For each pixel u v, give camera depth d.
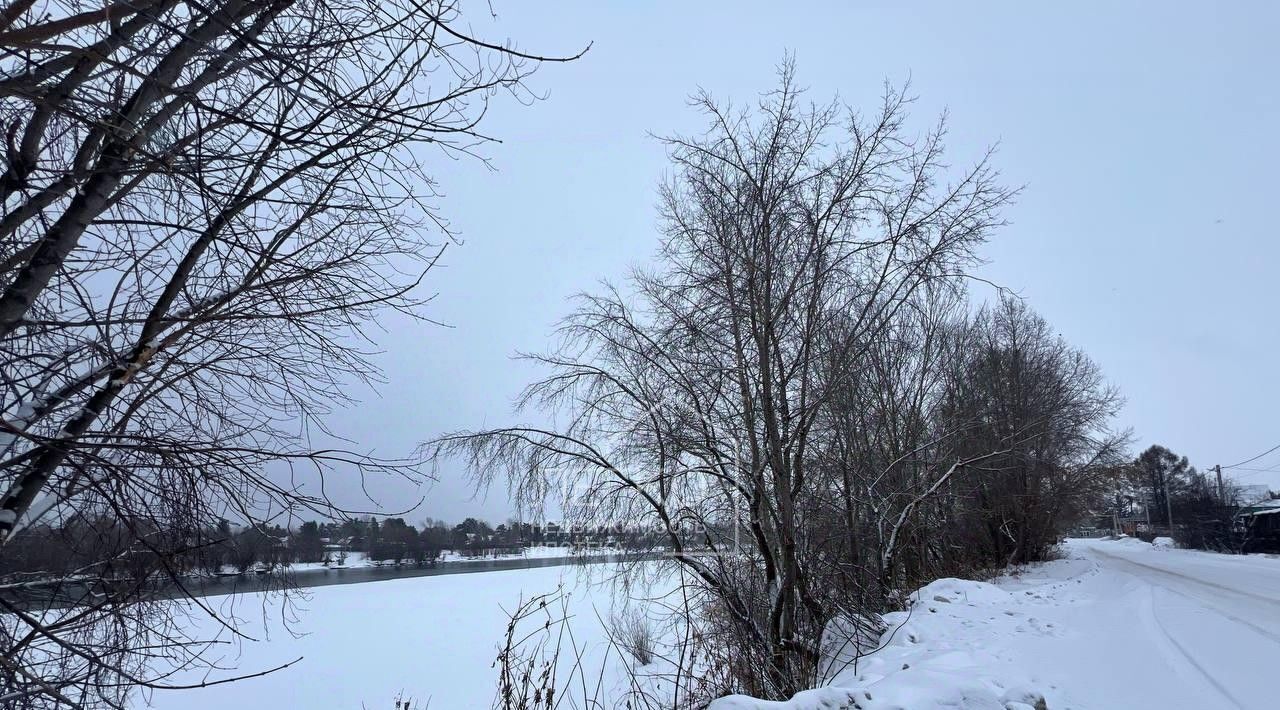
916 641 11.22
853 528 13.87
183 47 4.22
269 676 19.58
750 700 5.94
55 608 4.95
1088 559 37.31
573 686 11.74
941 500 18.19
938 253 11.87
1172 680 8.18
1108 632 11.54
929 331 18.66
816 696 6.10
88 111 3.98
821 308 11.76
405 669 20.30
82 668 4.81
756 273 11.30
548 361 12.42
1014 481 29.30
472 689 18.16
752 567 11.23
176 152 4.14
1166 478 80.56
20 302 4.29
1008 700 6.50
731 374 11.49
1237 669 8.74
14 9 3.29
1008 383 29.41
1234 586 20.27
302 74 3.96
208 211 4.57
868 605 13.66
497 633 24.94
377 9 4.38
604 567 11.72
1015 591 19.19
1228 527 52.22
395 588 40.41
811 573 12.10
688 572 10.88
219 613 5.70
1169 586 20.30
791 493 11.11
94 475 4.83
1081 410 35.16
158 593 5.13
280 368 5.59
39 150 4.33
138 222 4.42
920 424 18.23
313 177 5.02
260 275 5.11
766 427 11.01
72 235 4.40
